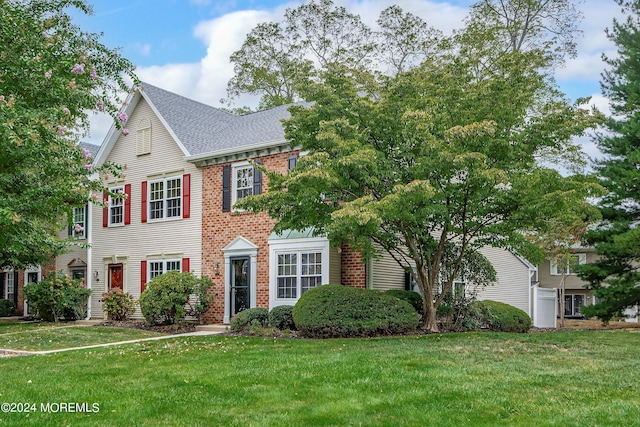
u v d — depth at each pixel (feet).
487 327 55.88
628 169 65.16
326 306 47.06
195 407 22.77
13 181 34.58
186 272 63.41
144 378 28.63
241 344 41.91
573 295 114.93
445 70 45.06
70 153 35.86
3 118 29.76
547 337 45.03
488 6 92.99
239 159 63.67
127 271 72.69
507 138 42.22
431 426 20.02
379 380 26.89
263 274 60.03
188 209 67.46
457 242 59.36
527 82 44.37
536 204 39.91
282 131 63.67
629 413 21.36
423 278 50.06
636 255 64.54
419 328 50.78
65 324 67.56
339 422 20.59
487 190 40.78
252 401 23.62
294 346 39.93
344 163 38.22
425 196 37.42
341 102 44.42
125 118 40.32
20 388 26.78
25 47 35.45
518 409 21.98
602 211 66.18
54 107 34.68
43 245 39.27
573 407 22.29
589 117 42.65
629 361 32.76
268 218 60.23
